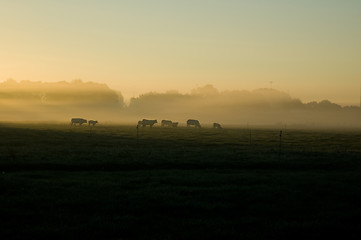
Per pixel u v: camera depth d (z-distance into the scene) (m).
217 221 12.91
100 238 11.16
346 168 25.89
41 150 32.00
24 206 14.23
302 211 14.35
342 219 13.33
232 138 58.22
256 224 12.67
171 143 46.59
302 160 27.97
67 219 12.78
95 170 23.67
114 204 14.67
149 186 18.12
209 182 19.39
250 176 21.11
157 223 12.55
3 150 31.70
